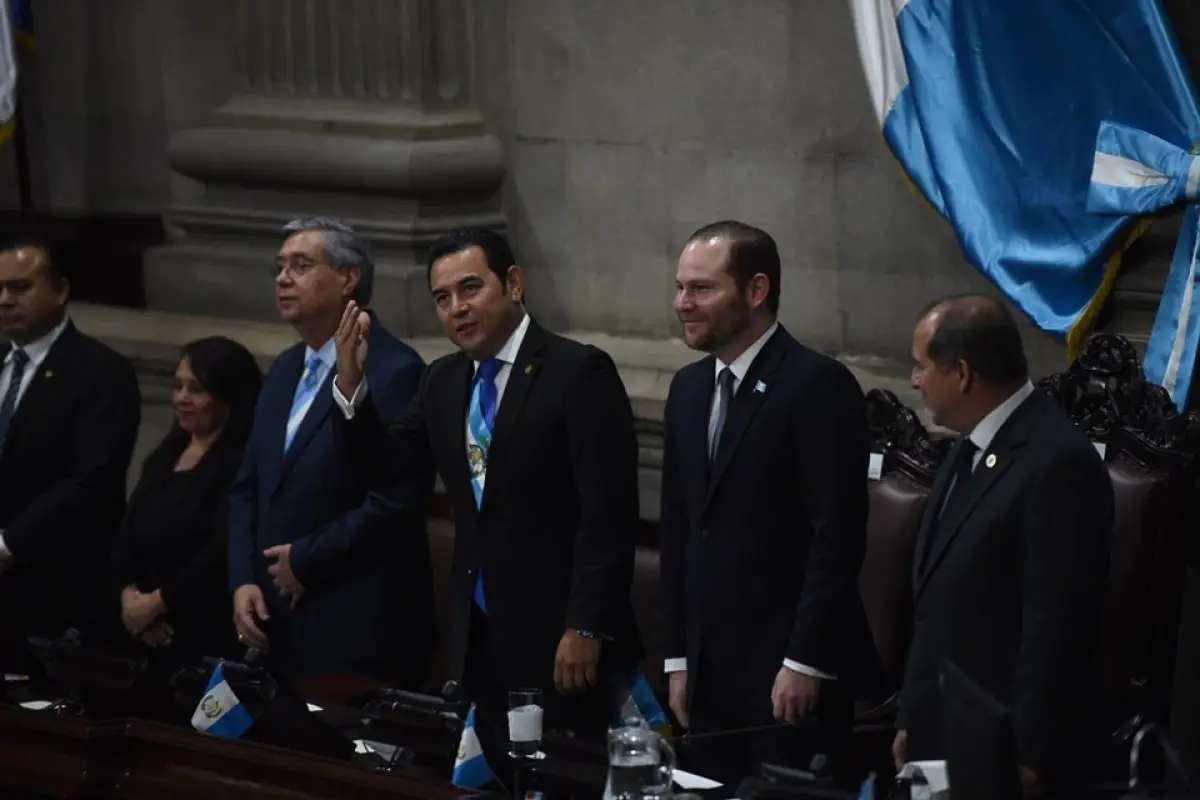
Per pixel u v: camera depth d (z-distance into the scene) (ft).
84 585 56.95
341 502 49.24
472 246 44.70
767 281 42.75
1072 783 37.70
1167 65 51.21
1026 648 36.88
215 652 53.26
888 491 49.67
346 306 49.60
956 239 56.34
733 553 42.88
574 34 64.59
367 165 65.72
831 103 59.82
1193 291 50.75
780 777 33.83
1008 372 38.22
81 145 75.97
